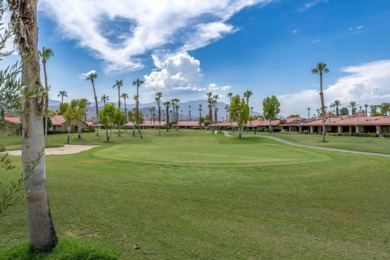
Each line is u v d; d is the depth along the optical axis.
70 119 48.34
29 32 4.37
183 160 17.48
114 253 5.18
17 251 4.93
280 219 7.60
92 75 61.78
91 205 8.16
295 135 62.25
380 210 8.40
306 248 5.91
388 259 5.50
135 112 75.50
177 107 128.50
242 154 21.86
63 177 11.67
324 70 49.50
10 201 2.85
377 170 14.38
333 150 28.47
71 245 5.21
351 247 6.00
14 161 16.31
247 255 5.54
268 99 79.00
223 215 7.80
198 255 5.48
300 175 12.98
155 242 6.00
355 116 73.50
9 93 2.49
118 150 24.98
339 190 10.50
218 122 119.94
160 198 9.15
